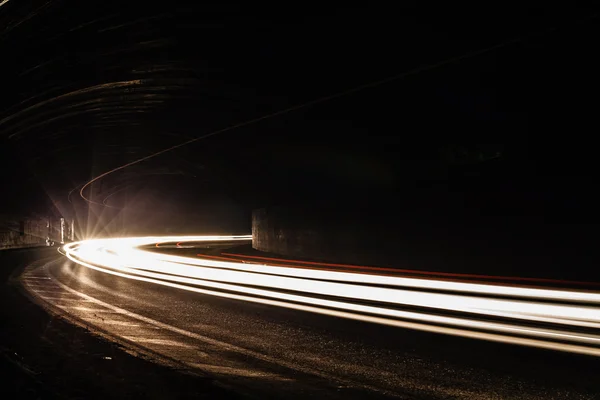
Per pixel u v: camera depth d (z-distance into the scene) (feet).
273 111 63.52
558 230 42.57
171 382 16.19
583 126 40.14
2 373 14.76
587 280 40.19
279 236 89.97
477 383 18.99
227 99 64.90
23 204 113.50
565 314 29.32
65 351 20.40
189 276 58.29
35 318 28.84
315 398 16.84
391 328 28.35
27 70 57.21
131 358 19.31
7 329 24.81
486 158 50.06
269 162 81.30
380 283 45.09
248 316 32.76
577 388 18.39
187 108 71.56
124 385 15.67
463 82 43.52
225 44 50.19
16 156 94.73
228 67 55.47
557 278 42.42
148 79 60.90
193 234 233.55
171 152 102.78
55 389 14.73
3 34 48.67
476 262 49.60
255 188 99.40
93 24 47.06
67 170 124.67
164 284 51.08
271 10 43.39
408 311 32.96
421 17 38.45
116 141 95.09
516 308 31.32
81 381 15.96
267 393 17.01
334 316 32.35
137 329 28.55
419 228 56.29
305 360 22.25
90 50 52.34
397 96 49.39
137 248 128.47
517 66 39.58
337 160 66.39
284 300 39.37
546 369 20.57
